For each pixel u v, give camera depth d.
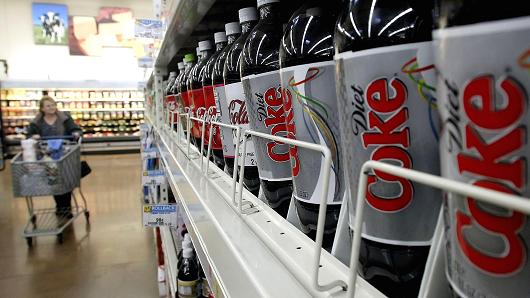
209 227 0.61
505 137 0.20
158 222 1.62
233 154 0.78
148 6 10.08
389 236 0.32
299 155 0.45
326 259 0.38
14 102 8.94
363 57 0.31
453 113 0.22
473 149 0.21
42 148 3.38
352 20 0.32
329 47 0.41
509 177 0.20
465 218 0.22
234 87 0.69
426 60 0.29
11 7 9.07
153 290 2.37
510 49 0.19
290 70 0.44
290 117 0.46
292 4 0.70
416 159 0.30
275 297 0.35
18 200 4.56
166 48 1.64
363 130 0.32
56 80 8.97
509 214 0.21
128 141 9.50
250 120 0.60
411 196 0.30
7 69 9.09
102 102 9.57
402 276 0.32
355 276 0.28
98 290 2.37
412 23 0.29
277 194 0.58
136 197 4.60
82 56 9.70
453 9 0.21
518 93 0.19
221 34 0.94
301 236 0.45
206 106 0.92
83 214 3.91
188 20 1.12
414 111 0.29
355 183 0.34
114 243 3.13
